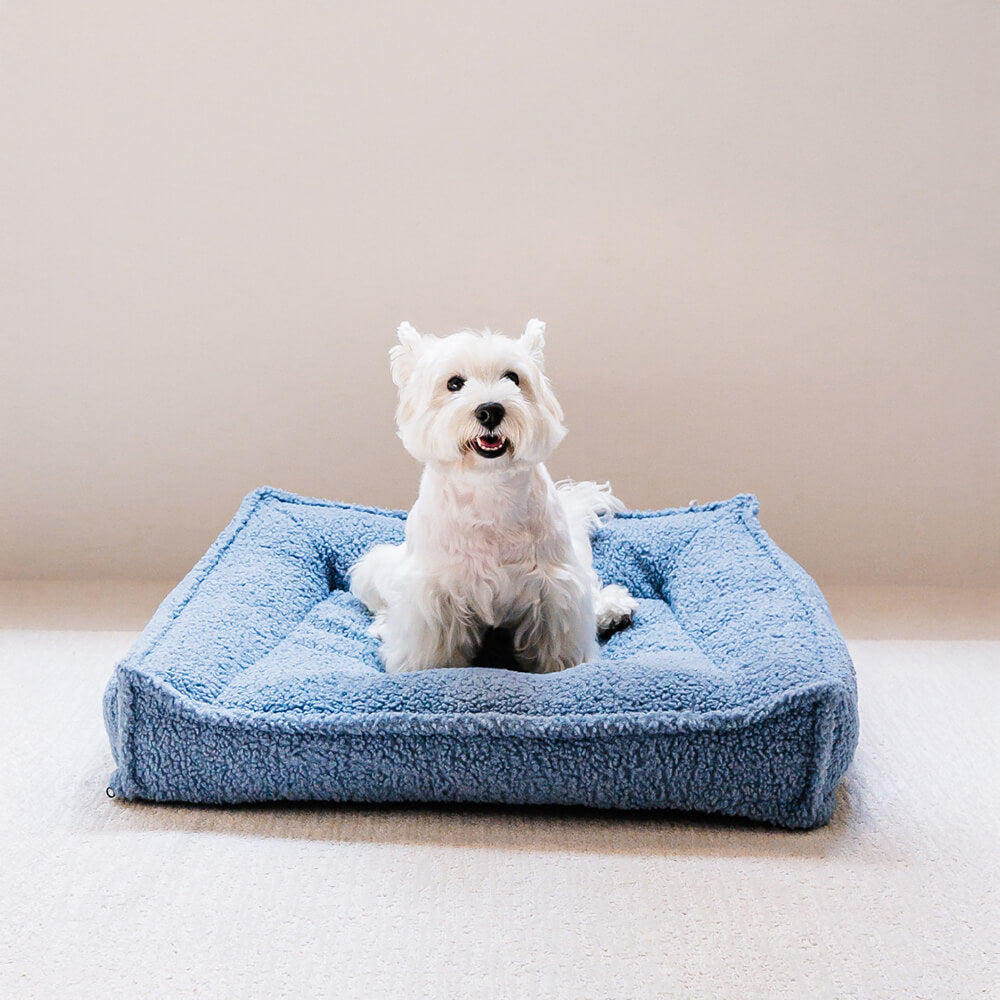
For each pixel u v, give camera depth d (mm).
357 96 2309
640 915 1272
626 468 2525
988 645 2152
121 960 1193
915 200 2355
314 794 1505
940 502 2533
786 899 1305
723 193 2359
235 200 2359
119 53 2277
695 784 1458
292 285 2408
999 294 2404
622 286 2414
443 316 2436
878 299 2412
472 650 1817
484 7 2266
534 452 1596
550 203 2369
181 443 2494
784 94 2307
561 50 2287
